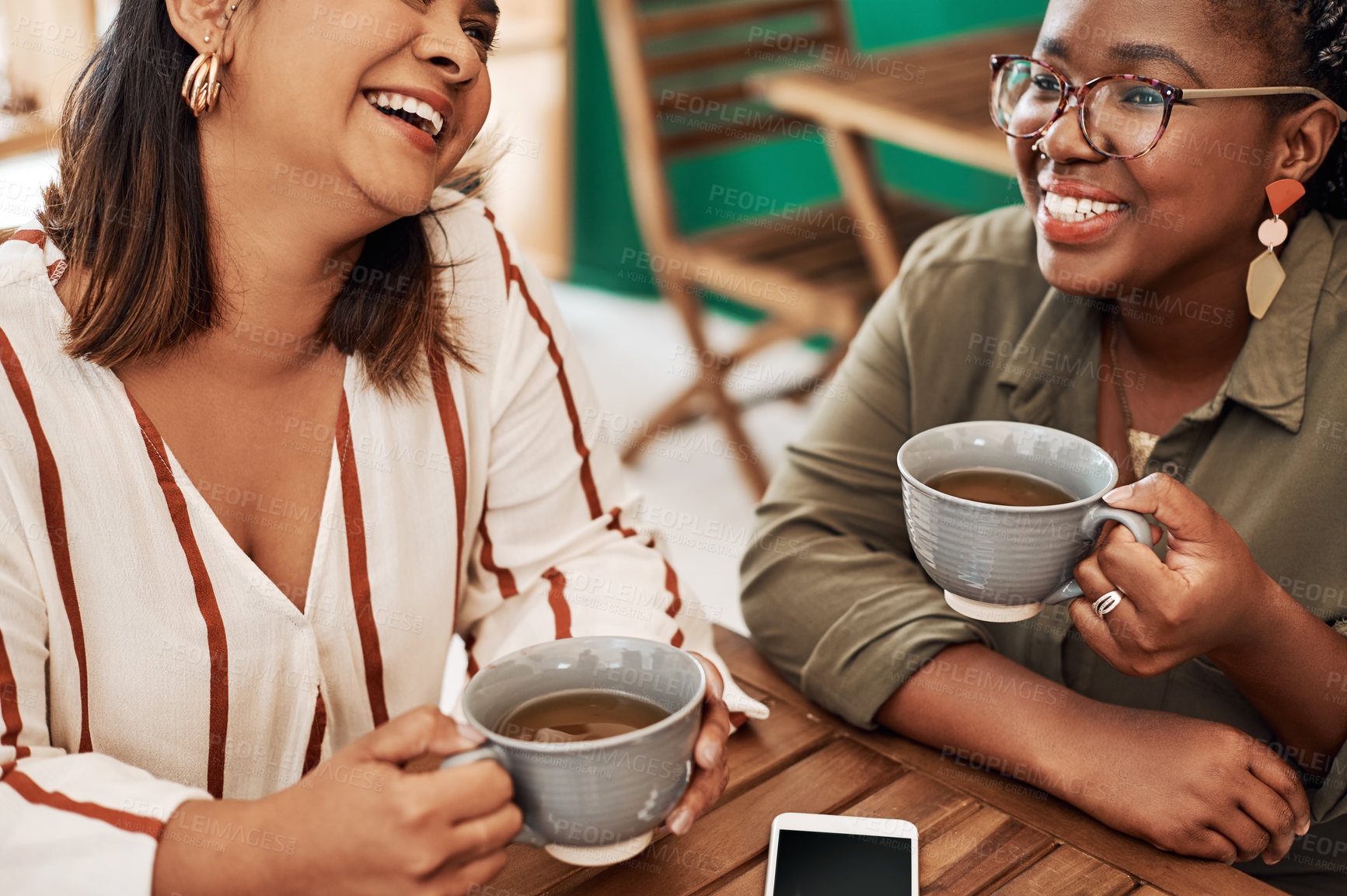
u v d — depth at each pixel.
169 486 0.81
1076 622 0.82
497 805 0.63
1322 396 0.96
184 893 0.66
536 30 3.57
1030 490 0.80
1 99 2.17
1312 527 0.96
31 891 0.66
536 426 1.02
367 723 0.94
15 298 0.78
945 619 0.96
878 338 1.16
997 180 2.94
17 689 0.74
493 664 0.70
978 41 2.75
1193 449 1.02
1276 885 1.04
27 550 0.77
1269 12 0.85
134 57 0.77
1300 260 0.97
